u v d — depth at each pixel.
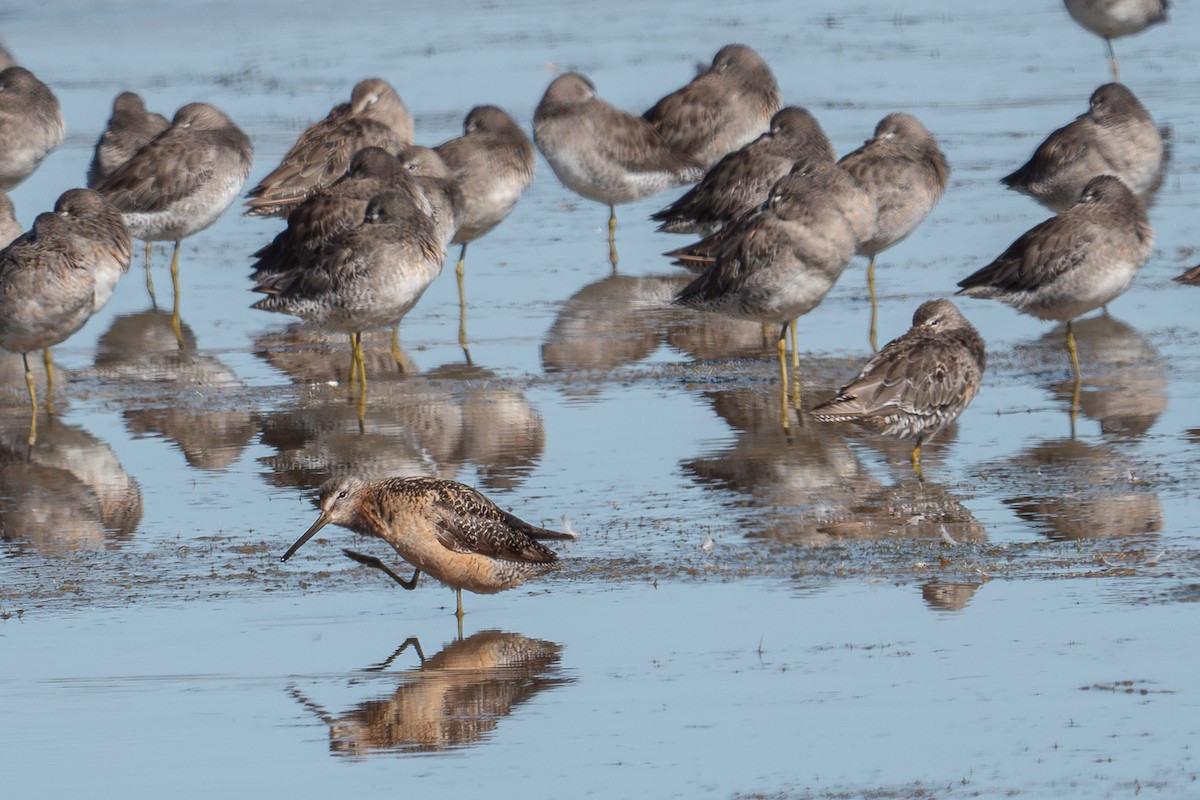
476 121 21.91
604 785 8.80
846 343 18.89
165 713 9.97
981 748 9.05
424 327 20.42
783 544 12.61
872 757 9.00
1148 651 10.27
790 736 9.30
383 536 11.41
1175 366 17.38
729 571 12.04
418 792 8.82
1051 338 18.73
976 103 31.06
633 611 11.38
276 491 14.55
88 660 10.84
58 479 14.97
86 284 16.61
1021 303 16.75
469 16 42.47
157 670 10.66
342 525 11.66
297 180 22.31
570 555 12.54
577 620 11.30
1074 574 11.65
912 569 11.91
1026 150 27.53
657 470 14.70
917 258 22.48
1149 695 9.65
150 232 21.38
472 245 24.73
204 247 24.95
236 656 10.90
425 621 11.50
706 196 21.66
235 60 37.00
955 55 35.62
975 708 9.57
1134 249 16.45
